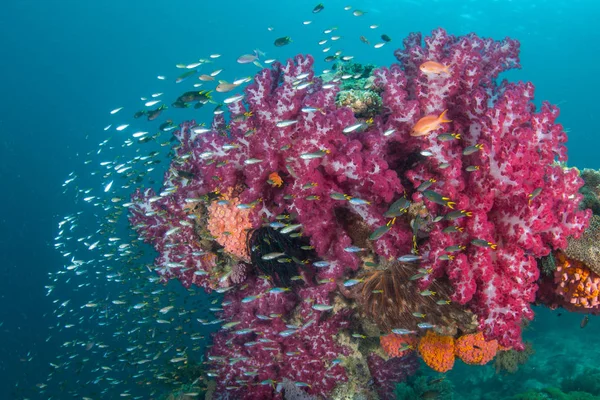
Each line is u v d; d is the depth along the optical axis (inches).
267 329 43.9
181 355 64.5
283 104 35.5
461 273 30.1
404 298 34.7
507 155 30.4
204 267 47.6
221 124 50.0
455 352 37.5
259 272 44.1
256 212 38.5
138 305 66.2
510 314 30.6
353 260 35.2
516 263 30.3
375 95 46.4
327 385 42.8
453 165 31.7
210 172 39.8
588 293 34.6
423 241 35.5
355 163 33.7
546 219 29.7
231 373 46.9
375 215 34.7
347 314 43.7
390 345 41.8
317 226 35.6
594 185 43.1
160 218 50.7
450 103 37.4
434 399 55.9
